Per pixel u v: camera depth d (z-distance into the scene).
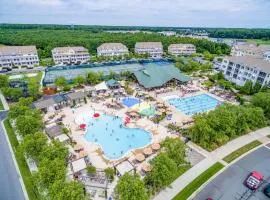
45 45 187.00
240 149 59.34
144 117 76.56
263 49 167.00
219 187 46.94
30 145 49.06
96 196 43.84
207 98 94.06
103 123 73.50
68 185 37.59
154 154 57.47
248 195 45.44
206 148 59.06
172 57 162.62
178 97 94.38
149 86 99.31
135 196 36.22
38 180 40.84
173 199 43.41
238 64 112.56
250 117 65.50
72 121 73.62
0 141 61.88
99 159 55.47
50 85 103.19
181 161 50.53
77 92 88.81
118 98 92.12
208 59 158.88
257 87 95.00
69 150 58.09
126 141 64.06
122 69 127.44
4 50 138.12
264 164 54.03
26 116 60.41
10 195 44.19
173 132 67.44
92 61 150.88
